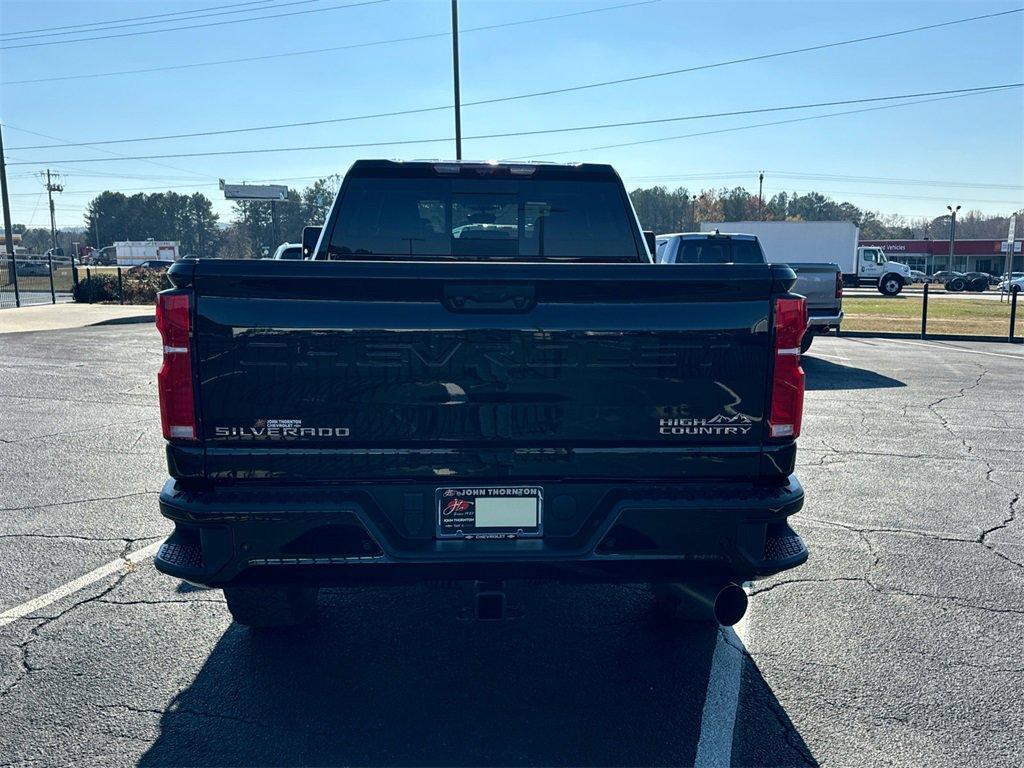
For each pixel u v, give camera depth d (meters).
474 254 5.06
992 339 19.05
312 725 3.30
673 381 3.17
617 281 3.11
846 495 6.58
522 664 3.84
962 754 3.12
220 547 3.09
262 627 4.08
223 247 153.38
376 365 3.09
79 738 3.18
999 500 6.46
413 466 3.13
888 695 3.56
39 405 10.19
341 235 4.98
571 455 3.17
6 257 32.91
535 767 3.04
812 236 44.22
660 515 3.17
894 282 45.00
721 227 45.00
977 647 4.00
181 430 3.08
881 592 4.67
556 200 5.05
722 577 3.27
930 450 8.16
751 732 3.27
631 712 3.42
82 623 4.20
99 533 5.51
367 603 4.55
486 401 3.13
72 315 22.42
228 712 3.38
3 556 5.09
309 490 3.13
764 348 3.19
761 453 3.24
